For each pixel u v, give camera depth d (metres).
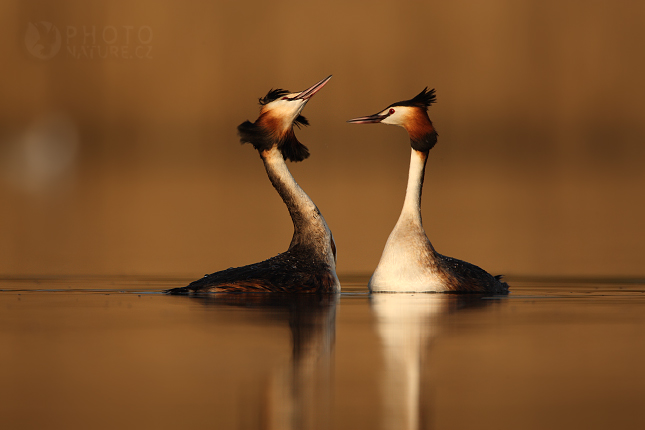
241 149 43.91
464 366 8.50
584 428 6.80
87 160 41.09
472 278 13.85
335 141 46.34
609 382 7.95
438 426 6.86
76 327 10.25
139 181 33.91
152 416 7.03
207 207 26.19
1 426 6.79
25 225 22.62
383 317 10.96
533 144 47.78
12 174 36.31
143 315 11.09
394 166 37.31
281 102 13.95
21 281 14.80
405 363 8.61
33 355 8.85
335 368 8.43
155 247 19.31
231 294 13.05
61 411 7.14
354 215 23.72
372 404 7.37
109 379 8.01
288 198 13.76
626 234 21.38
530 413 7.16
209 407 7.25
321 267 13.58
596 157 42.62
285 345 9.31
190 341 9.48
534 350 9.13
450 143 47.06
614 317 11.08
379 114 14.41
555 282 15.02
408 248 13.79
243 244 19.70
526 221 23.30
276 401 7.41
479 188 30.78
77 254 18.27
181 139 46.50
